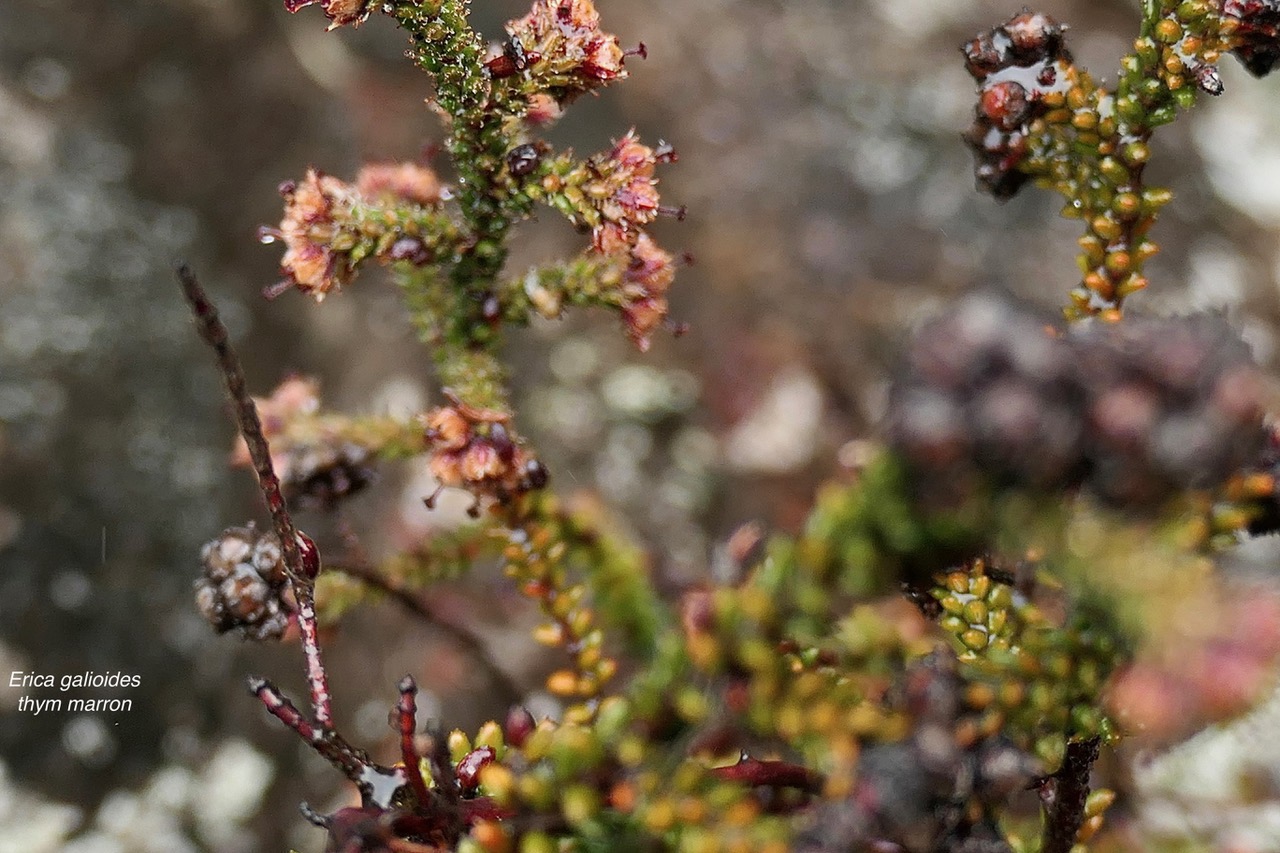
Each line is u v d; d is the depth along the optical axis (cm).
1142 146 19
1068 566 16
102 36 42
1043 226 49
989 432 15
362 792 17
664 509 43
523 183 19
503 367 20
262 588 19
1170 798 23
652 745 17
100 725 35
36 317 38
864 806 16
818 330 47
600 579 20
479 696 35
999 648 17
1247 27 18
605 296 20
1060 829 18
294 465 20
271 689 17
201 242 42
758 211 49
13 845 33
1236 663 15
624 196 19
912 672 17
